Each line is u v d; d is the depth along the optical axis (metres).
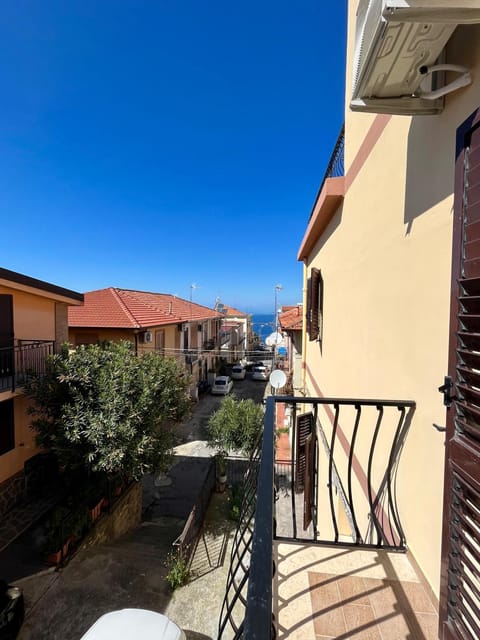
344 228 3.70
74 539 5.77
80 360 6.34
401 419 1.97
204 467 10.59
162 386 7.00
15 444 6.49
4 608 4.15
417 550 1.85
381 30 1.15
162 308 16.67
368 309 2.81
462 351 1.28
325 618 1.61
